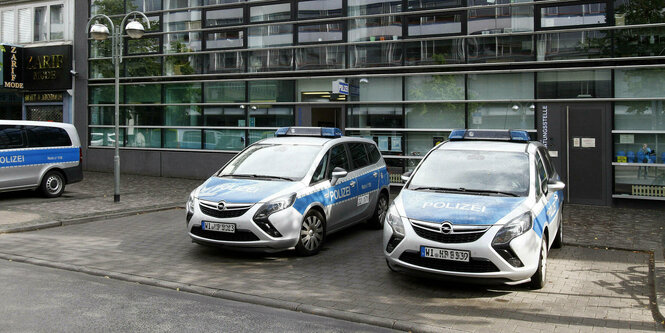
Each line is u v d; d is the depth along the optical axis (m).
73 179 13.27
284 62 16.02
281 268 6.93
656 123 12.21
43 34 19.73
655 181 12.13
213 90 17.05
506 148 7.26
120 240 8.52
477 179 6.72
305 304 5.46
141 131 18.23
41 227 9.38
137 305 5.31
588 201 12.65
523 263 5.69
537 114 13.18
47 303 5.28
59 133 13.03
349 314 5.18
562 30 12.91
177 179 17.27
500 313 5.30
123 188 14.93
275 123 16.19
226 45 16.84
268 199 7.14
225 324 4.81
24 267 6.82
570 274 6.84
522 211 5.93
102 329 4.55
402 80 14.56
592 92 12.71
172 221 10.27
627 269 7.10
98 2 18.75
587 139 12.70
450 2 14.07
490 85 13.69
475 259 5.59
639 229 9.77
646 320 5.16
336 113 15.39
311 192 7.67
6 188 11.82
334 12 15.40
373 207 9.50
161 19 17.75
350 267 7.03
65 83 19.14
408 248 5.85
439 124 14.23
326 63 15.50
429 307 5.45
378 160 10.04
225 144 16.92
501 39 13.55
